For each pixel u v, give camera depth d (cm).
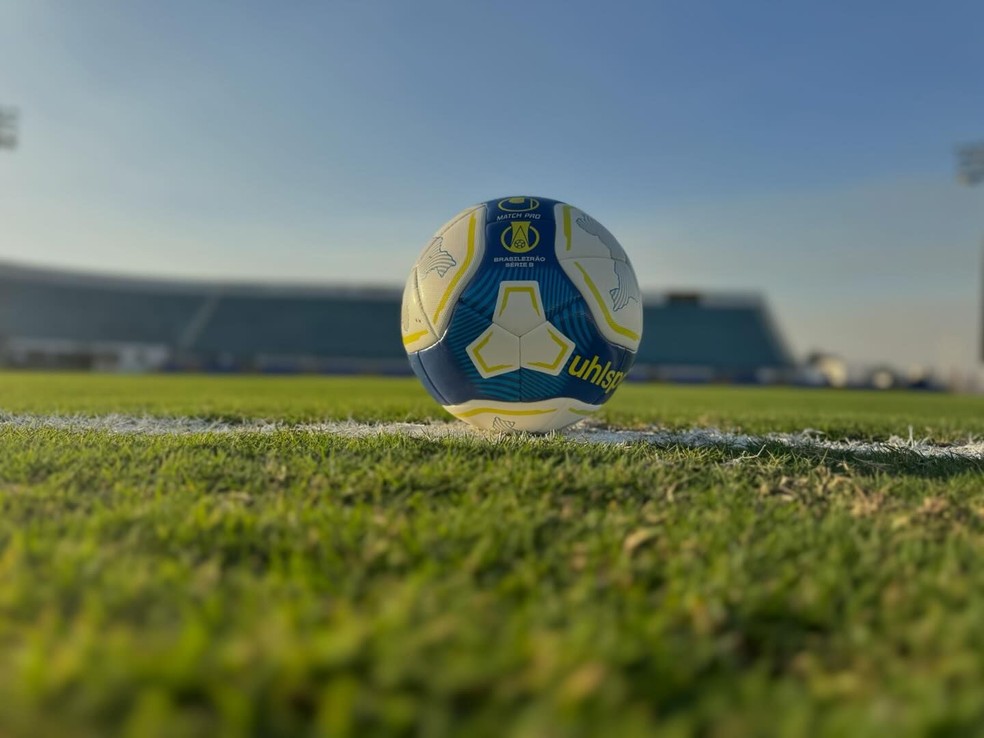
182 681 114
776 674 135
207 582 159
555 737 103
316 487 249
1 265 4600
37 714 108
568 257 360
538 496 243
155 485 257
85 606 148
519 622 139
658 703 118
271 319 4928
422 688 116
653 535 200
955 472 326
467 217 379
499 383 365
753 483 284
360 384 1945
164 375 3209
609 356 375
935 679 126
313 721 108
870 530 215
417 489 250
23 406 698
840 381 4144
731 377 4128
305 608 144
